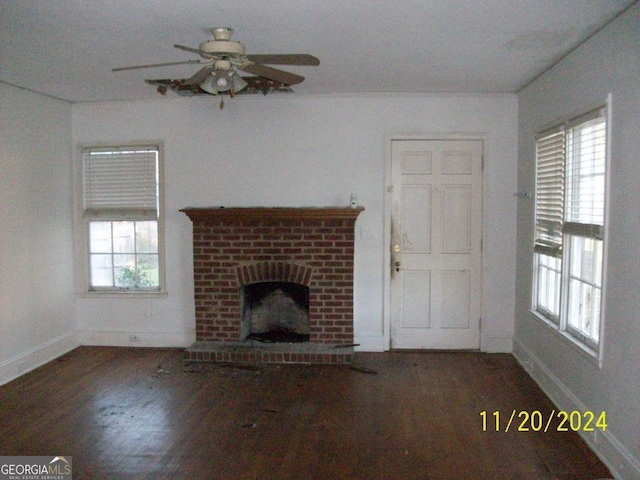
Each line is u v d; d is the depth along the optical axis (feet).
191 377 14.67
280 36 10.52
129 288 17.83
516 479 9.29
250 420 11.82
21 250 15.07
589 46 10.59
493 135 16.33
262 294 17.80
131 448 10.52
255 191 16.99
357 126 16.61
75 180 17.56
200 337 16.83
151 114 17.20
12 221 14.69
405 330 17.04
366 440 10.83
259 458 10.09
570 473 9.49
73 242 17.65
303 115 16.72
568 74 11.80
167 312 17.61
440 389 13.70
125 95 16.31
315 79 14.30
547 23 9.73
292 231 16.28
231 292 16.58
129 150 17.37
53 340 16.57
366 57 12.08
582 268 11.53
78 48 11.29
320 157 16.74
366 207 16.74
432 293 16.87
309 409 12.44
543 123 13.62
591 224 10.52
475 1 8.64
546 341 13.39
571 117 11.42
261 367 15.51
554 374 12.78
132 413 12.23
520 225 15.84
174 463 9.91
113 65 12.69
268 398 13.12
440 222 16.69
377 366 15.55
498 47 11.26
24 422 11.76
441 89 15.60
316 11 9.11
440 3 8.74
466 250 16.71
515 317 16.49
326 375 14.82
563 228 12.01
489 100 16.28
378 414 12.13
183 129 17.11
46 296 16.22
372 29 10.08
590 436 10.46
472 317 16.85
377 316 16.97
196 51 9.20
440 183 16.60
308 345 16.37
